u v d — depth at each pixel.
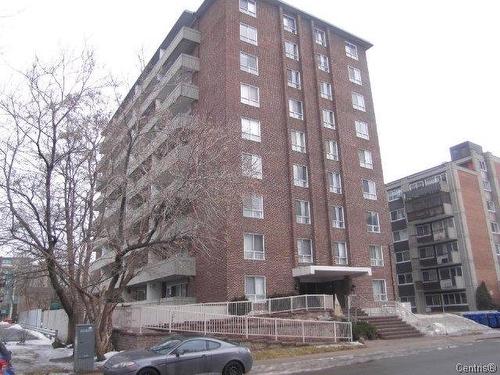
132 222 18.05
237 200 19.91
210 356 12.42
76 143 16.86
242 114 29.97
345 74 37.25
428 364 14.09
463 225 48.44
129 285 36.34
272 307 24.62
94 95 17.61
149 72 25.19
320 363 15.25
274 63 32.94
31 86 16.27
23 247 16.75
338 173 33.66
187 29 33.84
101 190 17.77
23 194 16.02
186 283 30.23
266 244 28.27
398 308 27.38
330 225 31.55
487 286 47.62
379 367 13.94
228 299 25.66
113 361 11.87
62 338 28.09
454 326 27.56
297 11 35.66
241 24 32.19
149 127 19.30
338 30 37.91
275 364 14.69
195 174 17.12
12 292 29.53
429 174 52.75
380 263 33.66
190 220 17.80
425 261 50.91
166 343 12.77
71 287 17.45
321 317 24.03
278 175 30.33
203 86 32.25
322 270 28.05
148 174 18.00
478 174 52.88
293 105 32.97
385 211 35.53
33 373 13.89
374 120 37.88
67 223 16.48
